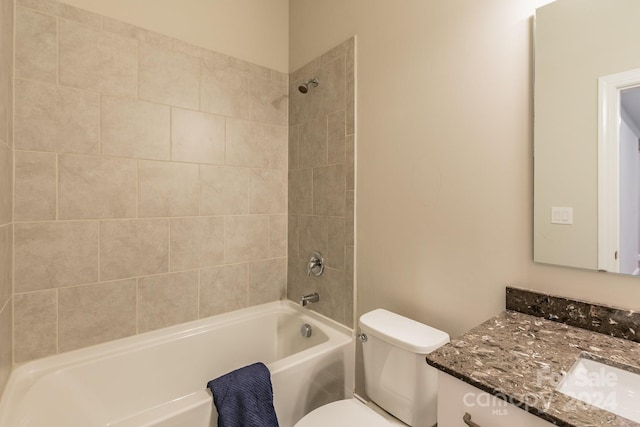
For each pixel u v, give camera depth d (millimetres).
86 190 1467
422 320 1386
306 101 2006
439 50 1295
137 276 1616
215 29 1851
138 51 1591
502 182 1121
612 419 568
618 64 884
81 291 1468
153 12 1635
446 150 1281
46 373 1328
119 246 1561
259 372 1279
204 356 1771
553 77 992
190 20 1757
